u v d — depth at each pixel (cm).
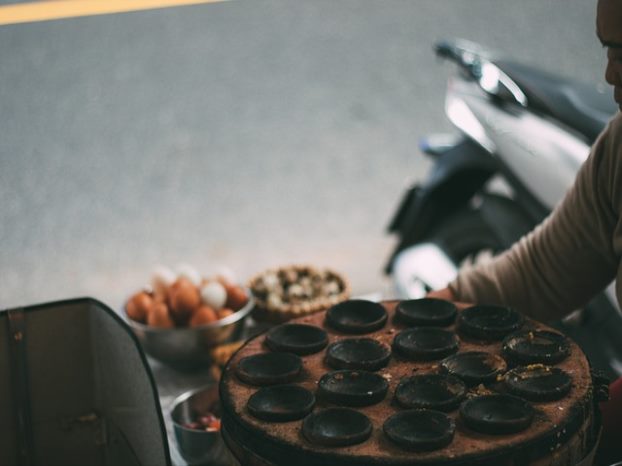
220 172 436
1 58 546
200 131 473
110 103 499
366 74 531
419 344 132
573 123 250
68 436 152
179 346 238
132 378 131
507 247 256
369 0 630
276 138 466
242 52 559
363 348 131
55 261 368
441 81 522
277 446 111
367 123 480
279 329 137
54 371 148
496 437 110
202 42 569
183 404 191
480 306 140
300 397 119
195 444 174
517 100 263
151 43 567
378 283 340
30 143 461
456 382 120
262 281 266
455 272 270
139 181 429
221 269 258
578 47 554
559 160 245
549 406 116
